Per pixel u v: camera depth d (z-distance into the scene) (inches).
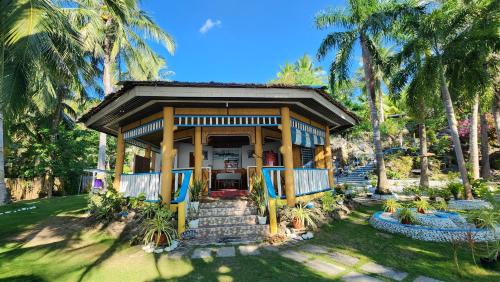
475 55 483.2
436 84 514.0
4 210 480.4
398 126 1165.1
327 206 341.4
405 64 580.1
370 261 204.1
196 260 207.8
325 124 473.1
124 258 215.8
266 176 302.8
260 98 295.7
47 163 767.1
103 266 199.9
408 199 556.7
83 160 925.8
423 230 258.5
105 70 671.1
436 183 791.7
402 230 273.4
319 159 477.1
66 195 861.2
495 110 697.6
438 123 1058.1
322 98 333.7
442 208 327.3
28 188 859.4
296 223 278.8
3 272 192.2
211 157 499.5
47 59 356.5
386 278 173.8
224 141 501.4
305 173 362.0
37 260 216.1
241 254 219.8
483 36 455.2
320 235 274.5
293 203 312.7
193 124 313.4
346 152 1206.3
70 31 382.0
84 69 438.3
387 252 223.5
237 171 466.3
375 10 593.3
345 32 624.1
